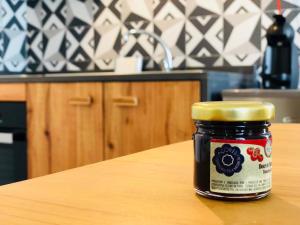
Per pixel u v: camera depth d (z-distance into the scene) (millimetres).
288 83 1871
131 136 1743
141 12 2416
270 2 2127
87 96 1823
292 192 411
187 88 1621
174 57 2350
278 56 1864
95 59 2559
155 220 327
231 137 389
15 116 2018
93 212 345
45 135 1938
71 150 1878
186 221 325
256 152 389
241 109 390
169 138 1661
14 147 2033
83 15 2580
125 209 354
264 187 391
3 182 2092
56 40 2674
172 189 421
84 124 1839
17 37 2713
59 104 1891
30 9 2740
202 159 398
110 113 1778
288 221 326
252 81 2150
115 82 1761
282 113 1549
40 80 1932
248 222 323
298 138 776
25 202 371
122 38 2471
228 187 384
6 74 2650
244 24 2189
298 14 2066
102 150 1808
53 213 341
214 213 346
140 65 2344
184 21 2316
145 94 1702
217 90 1688
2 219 325
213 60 2262
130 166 532
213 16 2252
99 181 452
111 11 2494
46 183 441
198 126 410
